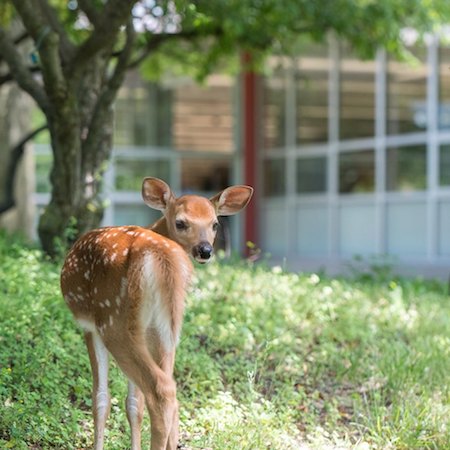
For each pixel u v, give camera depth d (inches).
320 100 1060.5
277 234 1139.9
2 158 829.8
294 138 1101.7
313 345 444.5
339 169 1039.0
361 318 494.0
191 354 385.1
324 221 1066.1
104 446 301.0
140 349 257.9
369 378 404.2
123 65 539.5
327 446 324.5
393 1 731.4
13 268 450.3
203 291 474.3
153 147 1139.9
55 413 313.7
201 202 307.9
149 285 257.3
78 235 529.0
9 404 318.3
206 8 634.2
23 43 808.9
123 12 495.2
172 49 837.2
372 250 995.3
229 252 683.4
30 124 867.4
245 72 1141.1
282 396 364.5
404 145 950.4
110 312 264.5
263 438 317.4
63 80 492.7
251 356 409.7
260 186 1162.0
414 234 942.4
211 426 322.0
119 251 266.7
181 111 1152.8
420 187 933.8
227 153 1166.3
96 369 283.1
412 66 809.5
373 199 992.9
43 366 342.3
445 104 903.1
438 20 784.9
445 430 336.5
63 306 396.8
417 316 512.1
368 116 995.9
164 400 251.1
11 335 359.9
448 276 846.5
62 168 518.0
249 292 511.8
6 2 693.3
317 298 513.0
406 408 347.6
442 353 428.8
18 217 850.8
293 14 688.4
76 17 697.0
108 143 559.5
